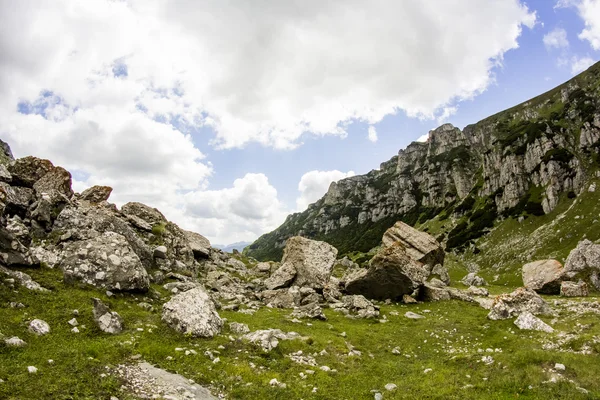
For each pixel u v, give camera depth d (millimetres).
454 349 23547
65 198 32438
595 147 167500
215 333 20359
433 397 15148
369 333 26812
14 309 16500
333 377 17578
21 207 29453
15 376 11086
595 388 14406
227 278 39312
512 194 181625
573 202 147750
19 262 21125
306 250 41719
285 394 14664
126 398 11680
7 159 52719
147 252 32969
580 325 23594
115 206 45875
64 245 25781
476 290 44656
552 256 114375
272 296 36188
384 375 18672
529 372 16188
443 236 194375
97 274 22984
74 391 11273
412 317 32719
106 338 16531
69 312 17641
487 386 15664
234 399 13758
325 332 25453
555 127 196875
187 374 14852
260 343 19797
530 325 25094
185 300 21062
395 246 41531
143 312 21172
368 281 41031
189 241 49156
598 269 45719
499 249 148625
